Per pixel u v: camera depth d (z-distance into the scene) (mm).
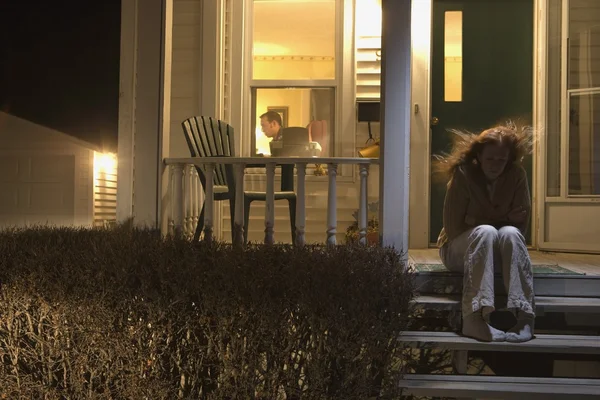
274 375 2652
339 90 5355
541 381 2930
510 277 2988
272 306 2629
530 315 2984
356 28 5324
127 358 2775
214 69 5234
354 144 5328
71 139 5109
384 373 2719
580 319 3391
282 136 5414
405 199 3344
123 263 2811
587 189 4777
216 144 4375
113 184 5230
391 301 2699
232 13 5379
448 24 5043
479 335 3000
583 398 2766
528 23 4977
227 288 2658
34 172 5172
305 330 2648
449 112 5035
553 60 4859
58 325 2844
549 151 4848
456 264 3377
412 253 4609
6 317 2932
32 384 2883
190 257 2836
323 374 2625
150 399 2738
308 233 5340
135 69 3785
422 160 4977
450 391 2811
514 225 3352
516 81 4992
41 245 3160
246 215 4129
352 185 5270
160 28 3766
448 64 5047
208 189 3727
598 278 3406
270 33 5438
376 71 5312
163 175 3807
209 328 2703
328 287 2605
